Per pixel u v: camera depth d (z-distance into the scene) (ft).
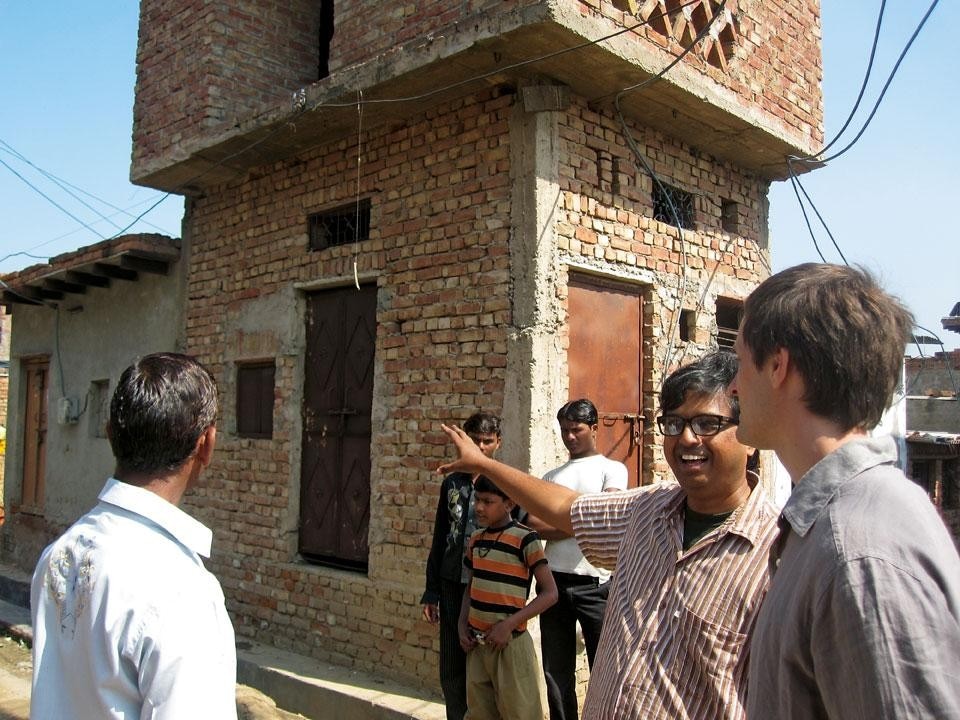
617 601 7.21
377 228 18.95
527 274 15.89
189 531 5.90
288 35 23.97
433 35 16.05
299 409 20.75
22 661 22.03
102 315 29.07
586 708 7.09
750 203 21.81
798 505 4.42
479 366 16.49
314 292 20.85
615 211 17.63
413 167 18.35
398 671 17.30
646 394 18.24
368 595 18.12
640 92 17.04
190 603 5.48
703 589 6.62
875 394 4.42
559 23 14.40
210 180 23.62
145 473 6.08
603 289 17.53
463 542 14.07
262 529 21.15
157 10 24.26
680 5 17.69
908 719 3.54
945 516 44.70
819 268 4.72
